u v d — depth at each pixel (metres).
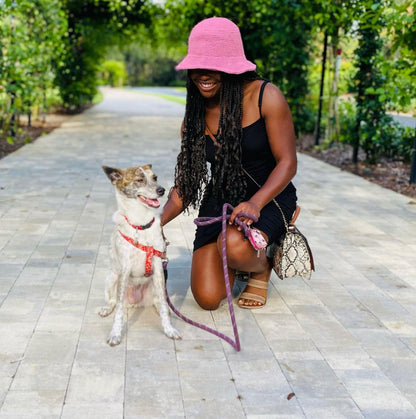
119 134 15.91
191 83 3.80
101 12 21.39
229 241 3.71
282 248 3.97
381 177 9.87
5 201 7.35
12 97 12.27
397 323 3.99
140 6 20.66
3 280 4.57
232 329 3.82
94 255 5.28
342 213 7.29
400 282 4.84
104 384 3.05
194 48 3.61
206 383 3.10
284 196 4.00
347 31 11.23
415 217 7.16
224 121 3.71
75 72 21.64
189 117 3.90
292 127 3.81
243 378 3.17
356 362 3.40
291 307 4.23
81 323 3.83
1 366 3.22
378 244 5.95
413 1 8.01
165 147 13.33
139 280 3.92
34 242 5.62
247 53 14.37
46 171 9.64
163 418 2.76
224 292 4.05
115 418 2.74
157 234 3.65
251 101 3.75
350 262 5.34
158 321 3.92
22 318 3.87
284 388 3.07
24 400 2.88
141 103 33.66
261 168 3.94
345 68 14.07
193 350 3.49
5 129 13.60
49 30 14.79
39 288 4.43
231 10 14.52
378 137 10.52
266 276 4.23
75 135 15.30
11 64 11.53
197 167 3.99
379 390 3.08
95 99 35.88
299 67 13.90
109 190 8.23
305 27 13.26
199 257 4.07
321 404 2.93
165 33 21.64
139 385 3.06
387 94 9.12
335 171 10.56
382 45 10.57
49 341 3.55
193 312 4.09
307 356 3.45
